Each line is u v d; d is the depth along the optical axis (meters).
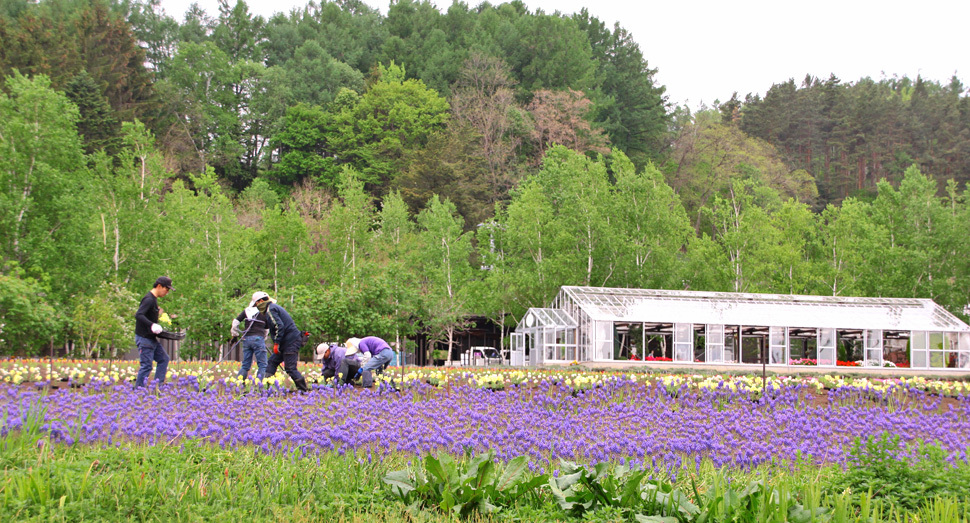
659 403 15.91
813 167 113.12
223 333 32.75
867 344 40.62
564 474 8.19
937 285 50.88
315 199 74.88
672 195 59.44
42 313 28.17
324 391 15.08
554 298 46.53
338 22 120.69
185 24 115.12
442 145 80.50
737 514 6.58
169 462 7.73
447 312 47.12
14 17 88.94
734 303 41.03
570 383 18.41
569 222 52.03
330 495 7.22
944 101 125.94
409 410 13.22
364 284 34.12
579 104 86.62
